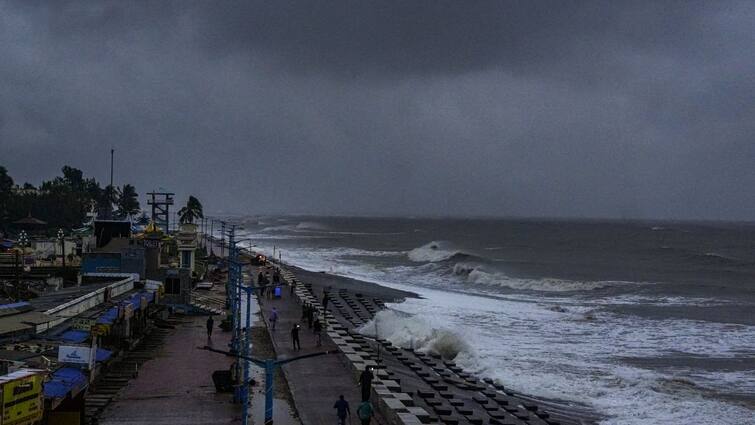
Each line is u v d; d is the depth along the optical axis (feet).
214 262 362.33
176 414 103.55
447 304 246.68
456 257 484.74
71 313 129.80
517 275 373.20
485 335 184.85
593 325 204.64
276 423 99.35
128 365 135.54
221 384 116.67
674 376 142.51
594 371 144.66
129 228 262.67
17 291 152.87
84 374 94.22
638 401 123.24
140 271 200.23
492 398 122.42
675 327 202.90
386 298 262.47
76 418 91.45
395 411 94.02
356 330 188.34
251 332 176.04
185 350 152.05
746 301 268.62
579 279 361.30
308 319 183.32
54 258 263.90
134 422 99.30
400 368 142.72
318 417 101.14
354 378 123.85
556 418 113.19
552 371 144.25
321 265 437.17
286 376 125.49
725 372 147.64
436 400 117.19
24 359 91.35
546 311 232.73
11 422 70.38
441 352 159.94
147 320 175.22
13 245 282.97
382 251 605.73
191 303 212.64
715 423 112.27
